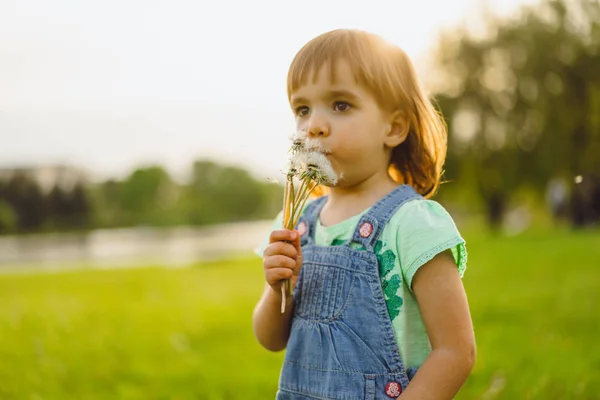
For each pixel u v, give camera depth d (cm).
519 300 607
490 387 332
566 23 1880
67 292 791
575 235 1430
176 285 839
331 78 173
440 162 197
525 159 1941
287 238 171
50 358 433
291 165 169
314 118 174
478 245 1289
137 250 1983
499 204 2134
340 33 181
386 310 166
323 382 169
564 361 379
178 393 345
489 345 423
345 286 171
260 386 349
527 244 1238
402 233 167
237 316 575
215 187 3331
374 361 164
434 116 193
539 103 1897
